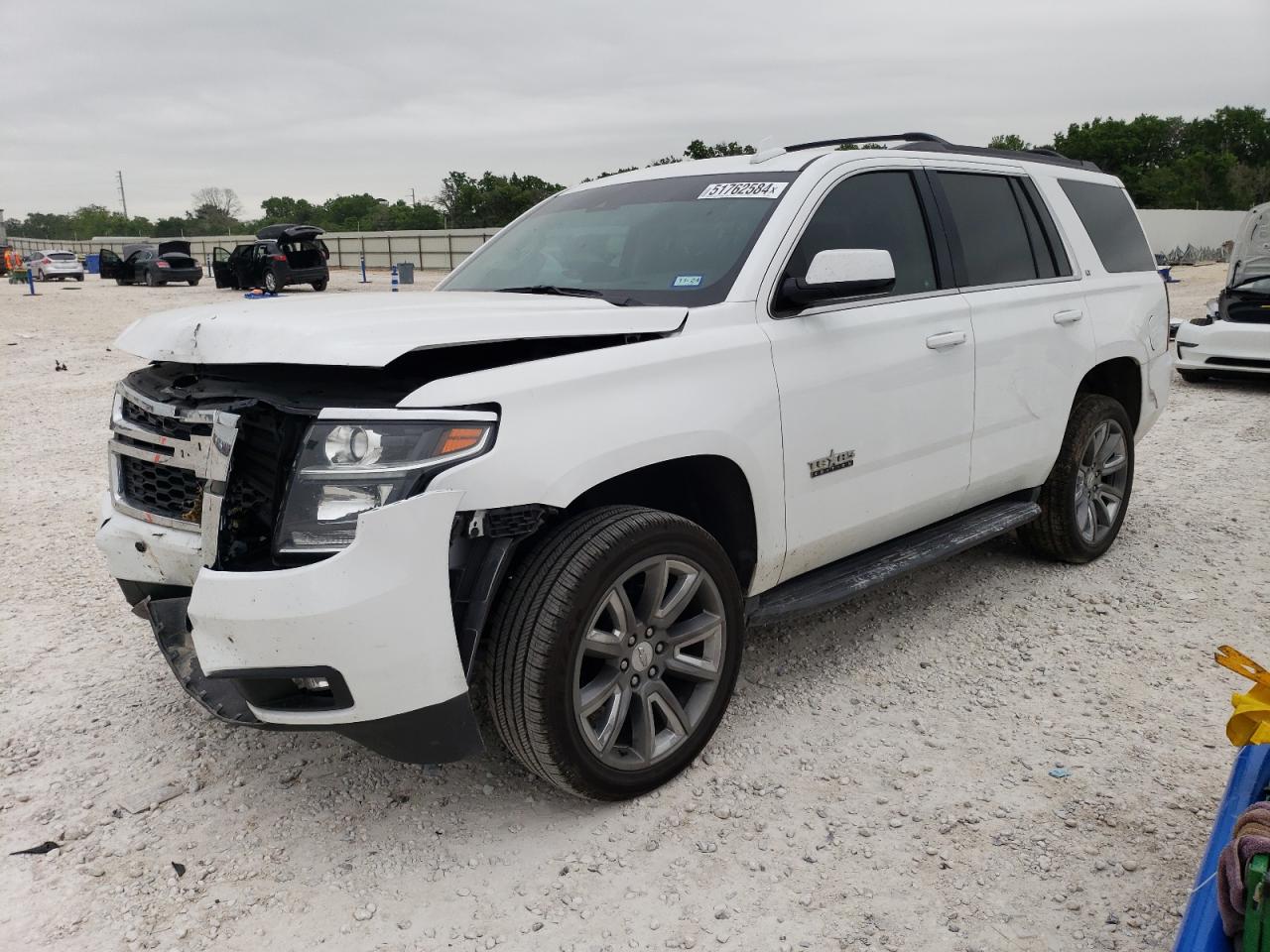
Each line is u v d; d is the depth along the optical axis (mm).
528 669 2633
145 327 3041
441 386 2555
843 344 3500
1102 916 2484
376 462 2459
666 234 3676
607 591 2736
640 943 2424
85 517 6121
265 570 2500
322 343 2512
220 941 2447
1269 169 89250
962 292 4109
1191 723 3449
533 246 4090
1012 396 4262
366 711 2506
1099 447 4941
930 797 3010
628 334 2988
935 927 2457
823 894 2586
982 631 4266
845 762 3221
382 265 54656
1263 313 11180
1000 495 4488
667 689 3002
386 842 2836
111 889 2639
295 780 3154
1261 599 4594
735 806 2977
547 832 2871
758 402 3174
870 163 3855
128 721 3527
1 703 3660
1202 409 9898
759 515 3238
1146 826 2842
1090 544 5008
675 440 2916
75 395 10812
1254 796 2232
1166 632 4242
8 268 44656
